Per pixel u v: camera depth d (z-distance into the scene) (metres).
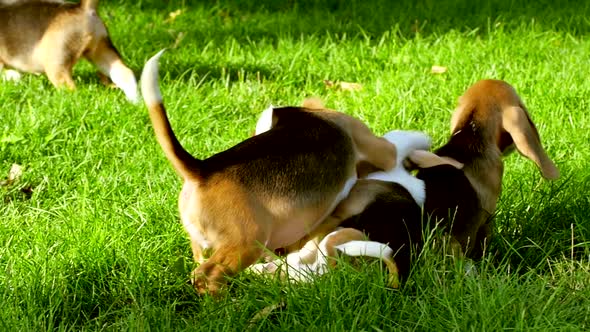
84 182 7.80
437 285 5.86
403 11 12.80
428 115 9.09
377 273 5.87
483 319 5.48
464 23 12.09
